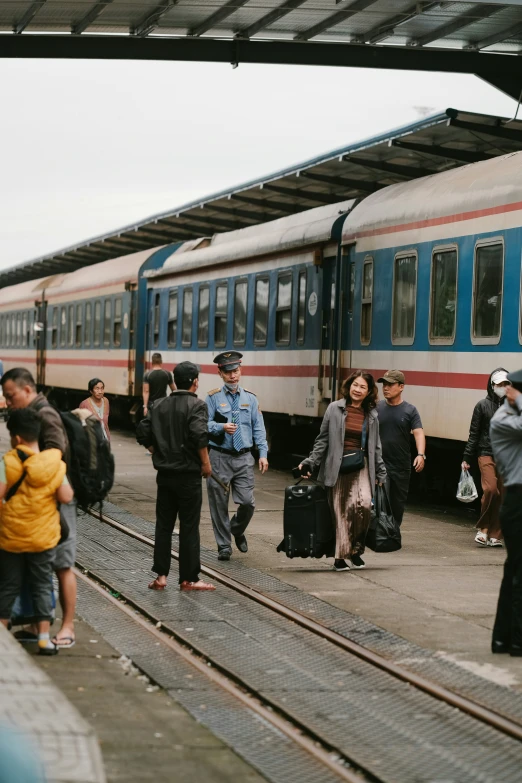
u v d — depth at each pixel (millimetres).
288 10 16891
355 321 17844
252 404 11977
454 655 7965
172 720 6488
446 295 15250
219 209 25328
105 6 16531
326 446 11047
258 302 21641
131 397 30391
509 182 14047
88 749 5105
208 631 8664
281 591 10117
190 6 16797
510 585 7980
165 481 10148
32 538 7625
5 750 3695
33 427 7645
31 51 17844
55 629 8664
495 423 7949
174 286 26312
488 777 5652
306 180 20844
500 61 19062
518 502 7883
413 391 16016
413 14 16906
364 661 7824
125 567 11344
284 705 6816
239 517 12000
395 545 11094
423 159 18312
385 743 6148
